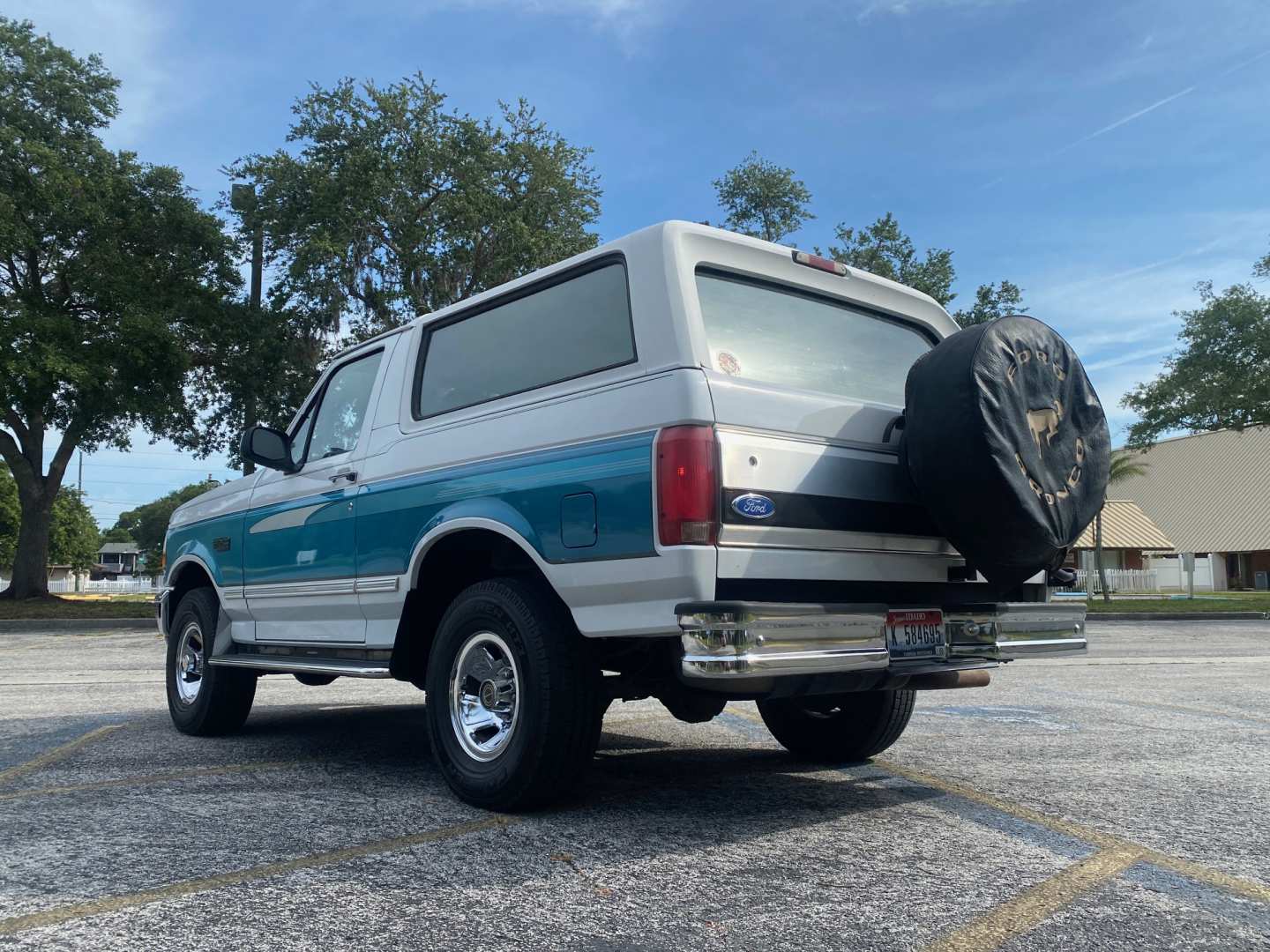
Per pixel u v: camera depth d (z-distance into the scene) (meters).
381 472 5.13
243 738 6.45
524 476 4.24
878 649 3.83
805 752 5.53
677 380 3.72
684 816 4.18
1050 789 4.77
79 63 25.95
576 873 3.36
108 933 2.81
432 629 5.04
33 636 18.69
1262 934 2.84
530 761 4.04
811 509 3.92
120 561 149.00
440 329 5.21
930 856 3.60
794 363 4.48
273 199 25.22
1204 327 29.64
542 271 4.58
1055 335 4.25
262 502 6.14
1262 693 8.72
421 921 2.90
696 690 4.37
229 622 6.47
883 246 27.48
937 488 3.98
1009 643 4.41
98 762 5.52
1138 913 3.01
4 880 3.29
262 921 2.90
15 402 22.81
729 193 27.59
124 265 24.05
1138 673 10.59
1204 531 64.00
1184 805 4.44
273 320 25.70
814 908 3.03
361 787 4.79
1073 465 4.14
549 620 4.12
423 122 25.61
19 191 23.45
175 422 27.30
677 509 3.59
